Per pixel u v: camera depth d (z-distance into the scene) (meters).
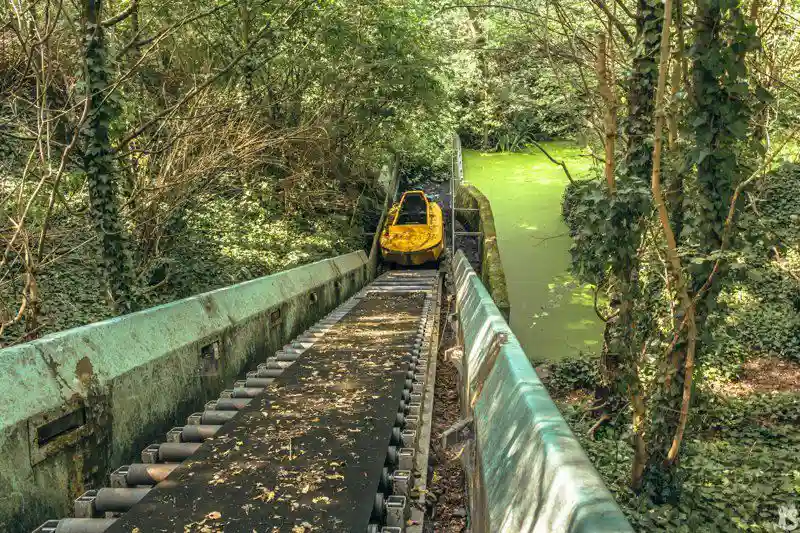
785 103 8.20
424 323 10.45
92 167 7.79
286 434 4.70
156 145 9.81
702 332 5.47
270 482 3.83
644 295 6.47
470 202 24.17
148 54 8.00
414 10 18.81
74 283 10.74
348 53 17.20
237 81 13.78
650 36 6.93
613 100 5.67
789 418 9.61
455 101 31.62
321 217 19.33
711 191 5.19
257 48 13.06
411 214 22.11
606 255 5.92
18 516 3.35
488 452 3.23
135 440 4.71
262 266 14.96
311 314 11.24
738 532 5.45
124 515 3.40
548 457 2.24
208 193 12.73
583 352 14.37
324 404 5.48
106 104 7.65
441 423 7.59
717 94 5.05
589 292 17.72
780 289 14.20
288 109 16.84
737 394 10.71
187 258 13.52
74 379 4.02
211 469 4.04
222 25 13.92
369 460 4.16
